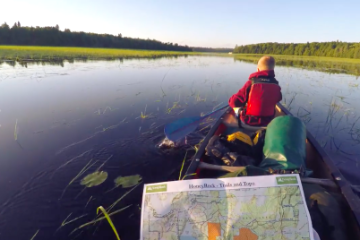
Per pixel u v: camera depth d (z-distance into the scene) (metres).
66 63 12.41
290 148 1.89
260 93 2.78
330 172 1.89
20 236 1.85
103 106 4.75
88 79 7.61
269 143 2.02
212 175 2.13
